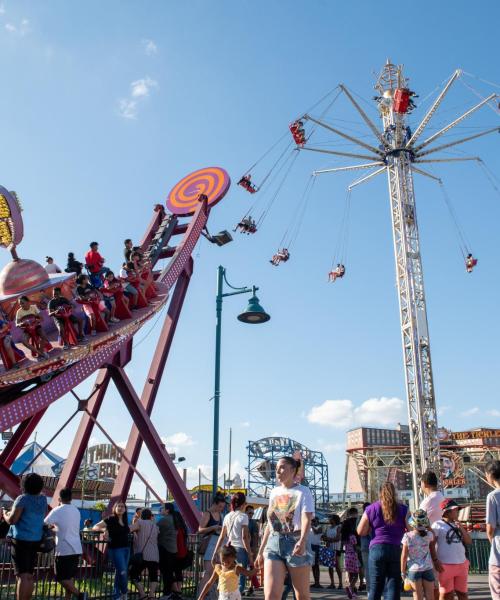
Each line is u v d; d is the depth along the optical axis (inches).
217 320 976.9
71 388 717.9
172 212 1245.7
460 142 2110.0
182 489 871.1
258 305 975.0
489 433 5669.3
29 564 394.0
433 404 1892.2
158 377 992.9
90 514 1350.9
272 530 314.3
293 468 325.7
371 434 6855.3
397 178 2106.3
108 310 730.2
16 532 395.5
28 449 1640.0
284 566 307.4
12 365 574.2
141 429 886.4
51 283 724.0
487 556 995.9
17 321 583.5
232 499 490.9
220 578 402.3
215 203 1226.0
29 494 404.8
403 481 4475.9
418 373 1895.9
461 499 3927.2
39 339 589.6
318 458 3385.8
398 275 2043.6
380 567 352.8
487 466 340.2
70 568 443.5
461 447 4173.2
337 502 4478.3
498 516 326.3
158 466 877.2
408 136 2153.1
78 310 721.0
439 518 412.5
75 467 814.5
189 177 1309.1
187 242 1128.2
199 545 660.1
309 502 311.9
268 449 3223.4
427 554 374.0
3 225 705.6
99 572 582.6
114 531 516.1
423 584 369.7
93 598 555.2
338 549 802.2
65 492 459.2
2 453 781.3
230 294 1008.9
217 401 916.6
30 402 642.2
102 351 807.1
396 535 357.1
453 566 389.4
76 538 452.1
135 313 798.5
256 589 748.6
